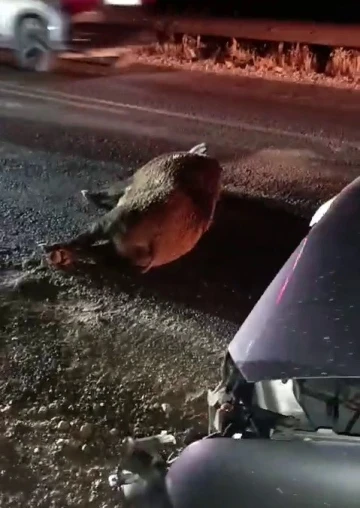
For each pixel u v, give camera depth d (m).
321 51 13.92
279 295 2.34
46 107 10.85
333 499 1.87
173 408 3.91
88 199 6.65
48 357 4.38
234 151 8.64
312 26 13.66
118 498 3.14
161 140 9.06
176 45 15.16
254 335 2.28
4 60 14.34
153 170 5.68
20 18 13.41
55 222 6.46
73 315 4.88
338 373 2.08
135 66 14.35
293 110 10.81
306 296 2.28
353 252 2.36
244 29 14.39
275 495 1.93
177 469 2.13
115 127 9.70
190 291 5.24
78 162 8.21
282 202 6.96
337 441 2.04
